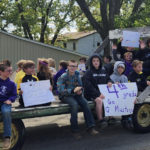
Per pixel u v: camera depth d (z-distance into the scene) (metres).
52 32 25.14
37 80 4.29
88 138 4.68
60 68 5.70
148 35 5.76
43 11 22.77
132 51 6.11
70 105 4.11
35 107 3.87
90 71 4.55
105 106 4.34
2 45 13.39
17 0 23.22
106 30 14.61
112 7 13.92
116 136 4.77
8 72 3.69
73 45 40.03
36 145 4.32
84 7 14.77
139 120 4.85
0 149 3.76
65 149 4.09
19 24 22.56
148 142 4.38
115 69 4.92
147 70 5.30
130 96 4.61
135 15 13.48
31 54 14.15
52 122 5.90
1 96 3.69
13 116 3.65
